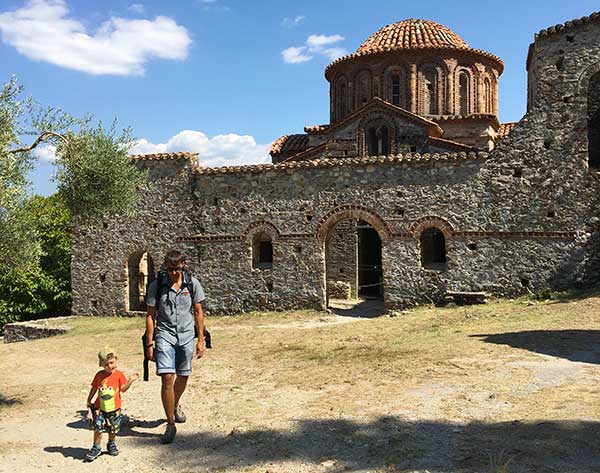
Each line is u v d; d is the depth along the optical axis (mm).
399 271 23219
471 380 10891
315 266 24266
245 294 25219
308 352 15375
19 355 19609
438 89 33844
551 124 21922
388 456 7438
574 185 21578
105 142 14852
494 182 22328
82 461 8125
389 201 23359
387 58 33875
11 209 13047
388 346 15062
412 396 10117
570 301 19422
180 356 9023
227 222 25578
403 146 29938
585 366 11492
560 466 6691
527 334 14898
